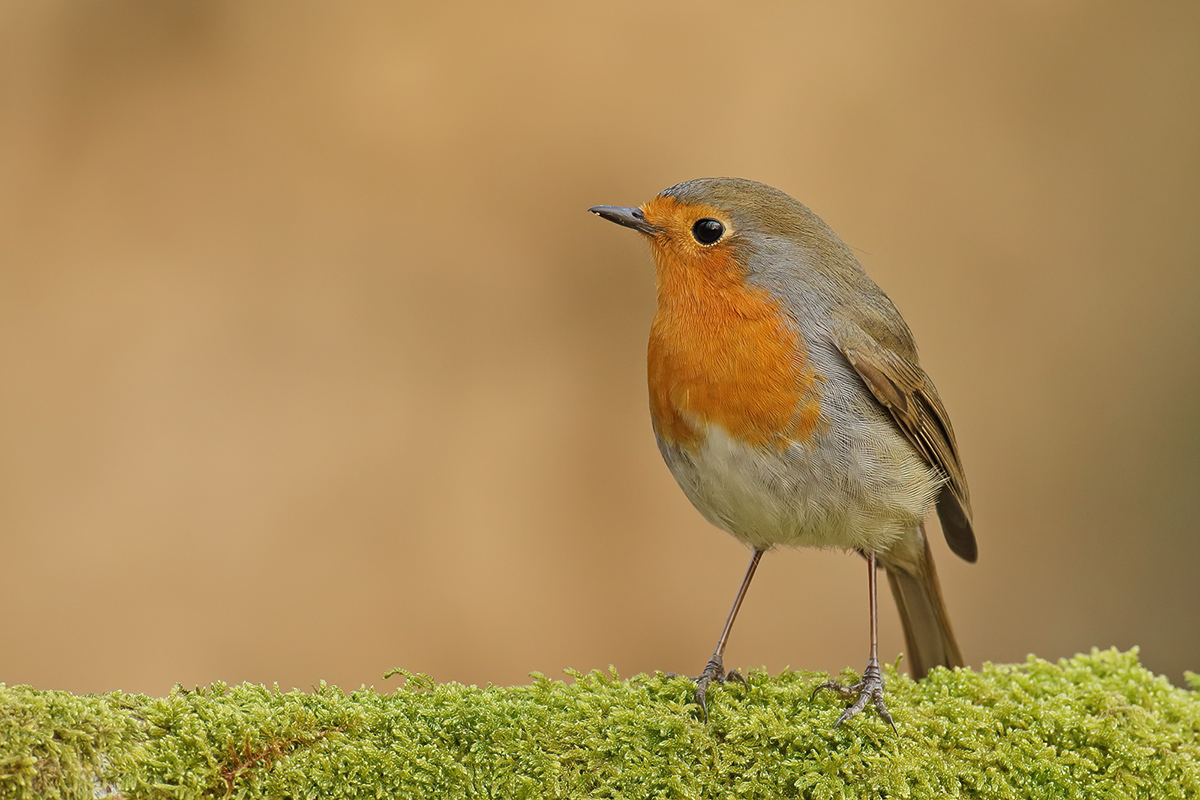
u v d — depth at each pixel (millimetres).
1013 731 5387
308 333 12727
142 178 13133
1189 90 13617
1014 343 13094
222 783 4383
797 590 11883
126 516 11711
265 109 13375
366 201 13273
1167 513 12555
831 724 5258
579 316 13016
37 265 12641
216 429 12180
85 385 12180
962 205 13398
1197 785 5309
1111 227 13375
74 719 4160
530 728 4918
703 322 6277
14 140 13000
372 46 13594
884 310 6883
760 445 6211
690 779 4945
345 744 4621
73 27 13219
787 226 6547
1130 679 6086
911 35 13695
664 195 6605
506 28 13742
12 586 11297
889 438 6402
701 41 13734
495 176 13398
